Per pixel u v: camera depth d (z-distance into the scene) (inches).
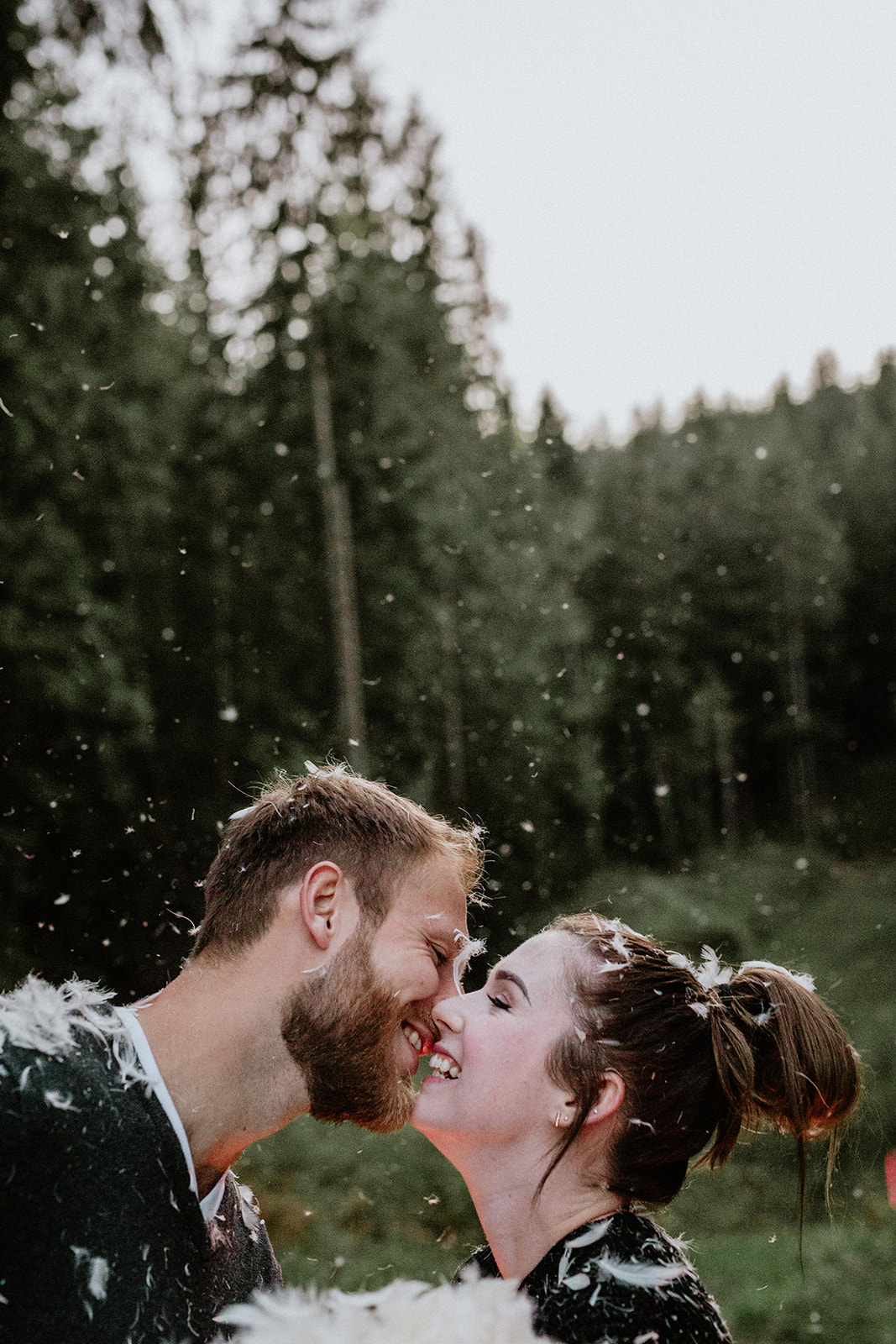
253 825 58.6
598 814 679.1
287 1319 42.9
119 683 364.2
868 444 1256.8
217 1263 52.6
